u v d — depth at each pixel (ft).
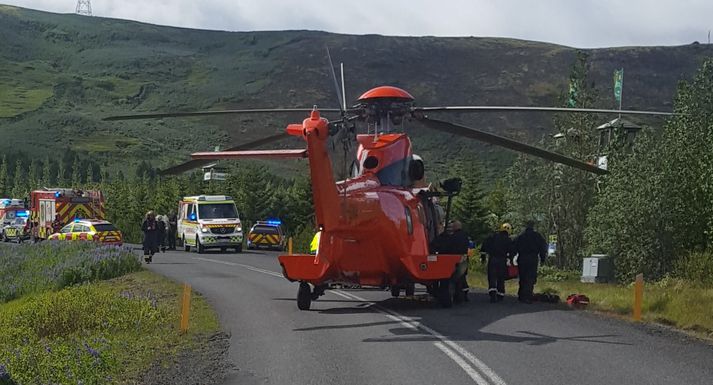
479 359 36.94
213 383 33.45
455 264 56.80
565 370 34.30
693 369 34.58
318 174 48.49
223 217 147.84
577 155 159.12
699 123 110.63
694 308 53.52
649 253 108.06
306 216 234.99
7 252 121.39
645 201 107.34
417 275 55.36
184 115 50.85
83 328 50.67
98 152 652.07
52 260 103.86
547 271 121.80
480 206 207.92
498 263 62.13
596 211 120.98
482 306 59.21
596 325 48.37
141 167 545.44
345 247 54.13
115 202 264.93
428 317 52.54
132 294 64.90
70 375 35.27
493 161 570.46
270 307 59.26
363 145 58.54
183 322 47.91
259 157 48.62
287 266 55.26
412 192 58.59
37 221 170.50
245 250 163.02
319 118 48.11
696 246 106.32
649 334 44.75
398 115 56.80
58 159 620.08
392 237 54.03
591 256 114.52
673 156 108.17
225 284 78.69
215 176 234.58
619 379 32.53
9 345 46.14
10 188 452.76
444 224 65.46
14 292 87.30
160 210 255.50
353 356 38.50
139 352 41.81
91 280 88.99
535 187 167.02
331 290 72.79
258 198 243.19
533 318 51.70
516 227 167.12
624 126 149.38
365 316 53.47
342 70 51.90
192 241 147.43
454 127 53.98
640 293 51.24
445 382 32.19
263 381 33.42
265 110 52.42
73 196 163.43
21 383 34.60
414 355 38.29
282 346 41.91
